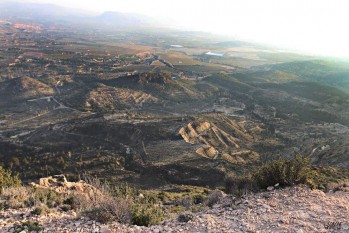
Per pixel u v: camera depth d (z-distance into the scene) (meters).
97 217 12.31
